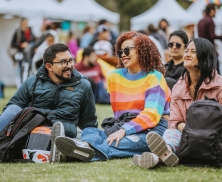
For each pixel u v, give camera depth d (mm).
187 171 5246
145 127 6262
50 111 6449
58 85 6539
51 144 5832
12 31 23203
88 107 6656
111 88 6629
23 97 6613
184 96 5883
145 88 6457
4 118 6246
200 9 26156
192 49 5766
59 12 23078
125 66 6539
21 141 6062
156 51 6574
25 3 22500
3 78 23531
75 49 20344
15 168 5586
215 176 5004
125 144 6188
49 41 12703
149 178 4949
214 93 5777
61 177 5078
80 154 5770
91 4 25188
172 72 8344
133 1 35750
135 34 6555
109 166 5602
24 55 13977
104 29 14922
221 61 17656
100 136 6336
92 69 14289
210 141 5238
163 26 16984
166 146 5348
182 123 5875
